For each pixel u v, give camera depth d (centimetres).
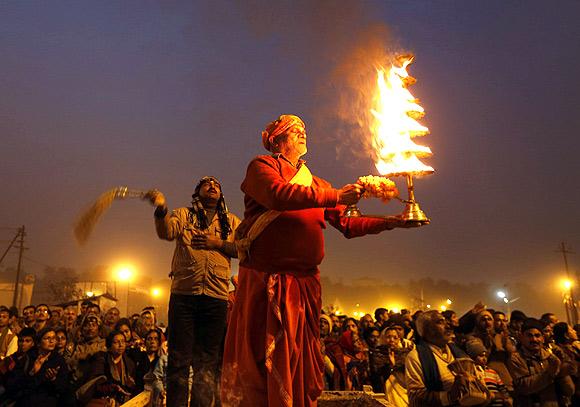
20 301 3953
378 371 721
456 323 805
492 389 473
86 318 706
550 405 618
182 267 370
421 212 232
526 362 629
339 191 216
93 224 238
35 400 598
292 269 233
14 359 677
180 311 363
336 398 406
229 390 232
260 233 234
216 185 398
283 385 211
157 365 557
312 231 238
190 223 377
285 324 220
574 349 733
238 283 241
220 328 374
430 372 451
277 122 257
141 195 273
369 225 257
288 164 241
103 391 620
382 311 1072
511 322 857
